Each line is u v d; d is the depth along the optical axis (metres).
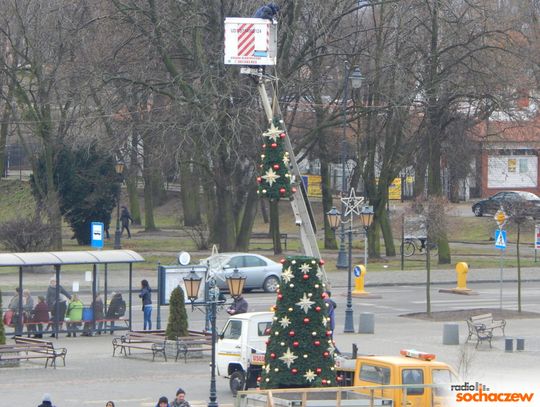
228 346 70.00
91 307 99.38
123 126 139.38
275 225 161.62
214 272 112.88
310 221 59.34
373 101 155.50
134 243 175.88
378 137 163.38
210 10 138.62
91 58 140.25
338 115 148.75
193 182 186.50
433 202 119.94
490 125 175.62
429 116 154.25
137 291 125.19
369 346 88.12
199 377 77.44
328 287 59.25
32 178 172.88
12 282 127.81
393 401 49.75
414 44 149.25
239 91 133.75
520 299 113.56
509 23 147.88
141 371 79.88
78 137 148.50
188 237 185.12
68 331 98.44
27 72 167.62
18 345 82.00
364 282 134.50
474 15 149.38
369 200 162.00
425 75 149.00
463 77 148.25
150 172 168.25
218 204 152.38
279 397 48.09
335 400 48.41
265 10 60.78
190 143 137.62
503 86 147.88
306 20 141.88
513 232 194.75
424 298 124.38
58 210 149.12
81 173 173.12
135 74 139.38
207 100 133.38
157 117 139.75
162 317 108.94
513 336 96.81
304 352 53.53
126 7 136.38
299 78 143.88
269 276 126.75
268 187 56.56
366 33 153.50
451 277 144.00
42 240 144.75
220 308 110.62
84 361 84.50
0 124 178.00
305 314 53.72
